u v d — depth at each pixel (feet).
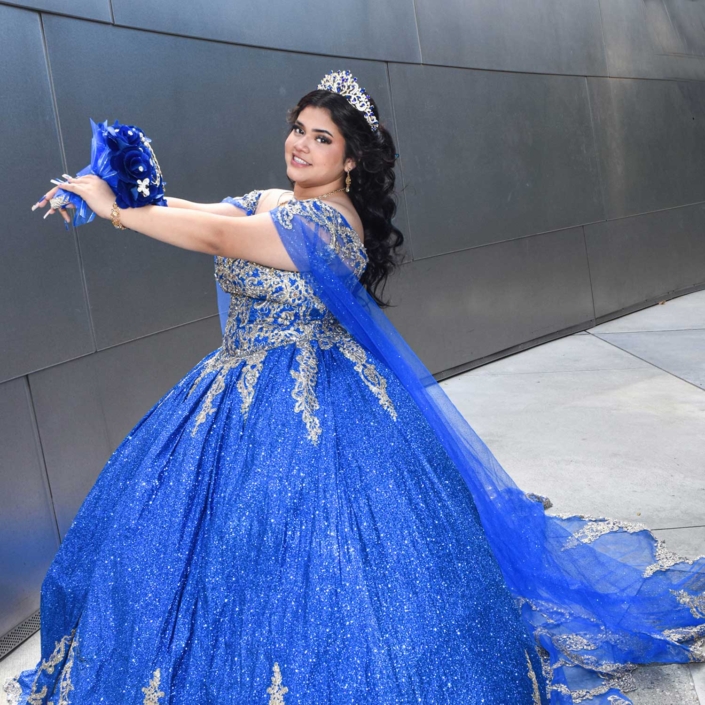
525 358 20.66
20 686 8.13
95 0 11.40
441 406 8.34
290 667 5.92
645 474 12.66
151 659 6.07
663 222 26.27
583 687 7.74
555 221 22.31
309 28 15.69
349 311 7.34
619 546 9.89
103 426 11.01
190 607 6.23
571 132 22.79
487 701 6.05
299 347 7.24
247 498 6.45
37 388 9.90
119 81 11.76
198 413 7.02
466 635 6.23
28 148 10.02
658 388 17.02
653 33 25.93
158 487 6.72
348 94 7.43
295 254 6.98
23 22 10.18
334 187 7.63
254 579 6.23
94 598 6.50
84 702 6.24
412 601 6.18
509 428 15.26
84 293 10.78
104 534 6.93
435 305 18.90
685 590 9.04
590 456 13.56
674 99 26.68
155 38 12.50
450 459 7.45
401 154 17.88
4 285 9.47
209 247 6.75
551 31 22.08
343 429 6.85
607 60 24.02
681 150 26.99
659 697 7.69
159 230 6.50
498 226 20.56
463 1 19.43
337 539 6.31
